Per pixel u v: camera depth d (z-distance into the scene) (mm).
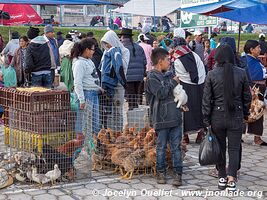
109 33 7160
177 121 5645
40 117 5695
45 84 9227
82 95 6215
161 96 5523
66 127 5902
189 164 6746
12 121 6031
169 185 5777
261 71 7902
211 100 5402
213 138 5449
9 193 5418
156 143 5961
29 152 5871
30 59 8945
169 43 12578
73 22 29234
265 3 9688
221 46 5391
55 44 11438
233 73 5309
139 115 6633
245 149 7762
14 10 12961
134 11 19469
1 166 5898
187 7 11422
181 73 7328
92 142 6336
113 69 6953
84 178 5977
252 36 22469
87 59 6516
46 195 5367
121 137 6359
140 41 11062
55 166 5648
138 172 6156
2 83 9547
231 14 9273
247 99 5395
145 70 9250
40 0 8750
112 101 7051
